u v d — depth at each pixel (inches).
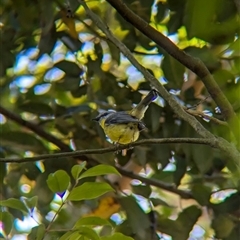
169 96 277.3
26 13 469.1
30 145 481.1
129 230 447.5
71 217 501.4
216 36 167.6
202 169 416.8
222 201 453.7
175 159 455.5
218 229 448.8
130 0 418.0
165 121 443.5
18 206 275.4
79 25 504.1
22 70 565.6
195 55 353.4
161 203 467.8
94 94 474.6
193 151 418.9
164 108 443.8
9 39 488.4
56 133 550.9
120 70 526.3
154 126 430.0
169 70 426.0
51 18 440.1
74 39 466.3
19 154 498.3
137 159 489.7
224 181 478.0
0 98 561.6
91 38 502.3
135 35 455.5
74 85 471.2
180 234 446.0
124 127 351.9
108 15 491.2
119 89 469.1
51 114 478.6
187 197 475.2
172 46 270.7
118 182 561.6
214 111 407.8
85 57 480.4
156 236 443.8
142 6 415.5
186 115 270.5
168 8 410.3
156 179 498.6
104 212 498.6
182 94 435.2
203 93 451.8
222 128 350.6
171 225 448.5
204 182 480.7
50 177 265.6
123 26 457.1
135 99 467.8
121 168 513.3
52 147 548.7
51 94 495.5
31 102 480.1
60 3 462.9
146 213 462.6
